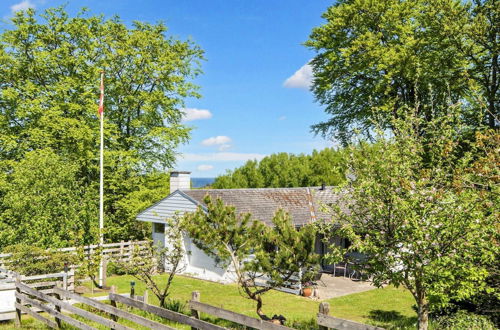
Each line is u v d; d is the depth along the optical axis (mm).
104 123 30219
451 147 10531
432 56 27594
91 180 31750
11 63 30094
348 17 30969
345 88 34000
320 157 49781
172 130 33750
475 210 9625
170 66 32438
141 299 15867
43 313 14688
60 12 31594
